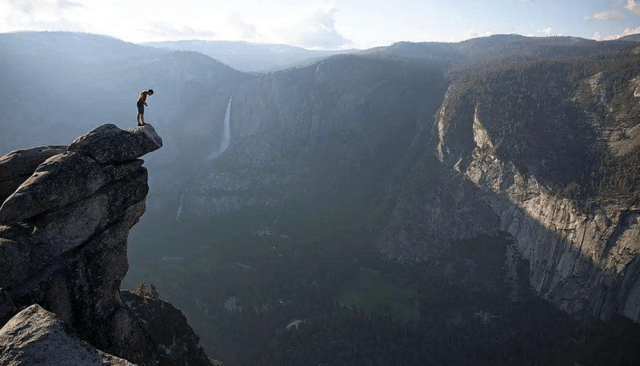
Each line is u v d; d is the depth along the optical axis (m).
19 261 19.41
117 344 24.31
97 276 23.12
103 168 23.53
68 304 21.28
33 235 20.28
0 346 14.16
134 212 25.88
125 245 25.56
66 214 21.58
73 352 14.69
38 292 19.59
